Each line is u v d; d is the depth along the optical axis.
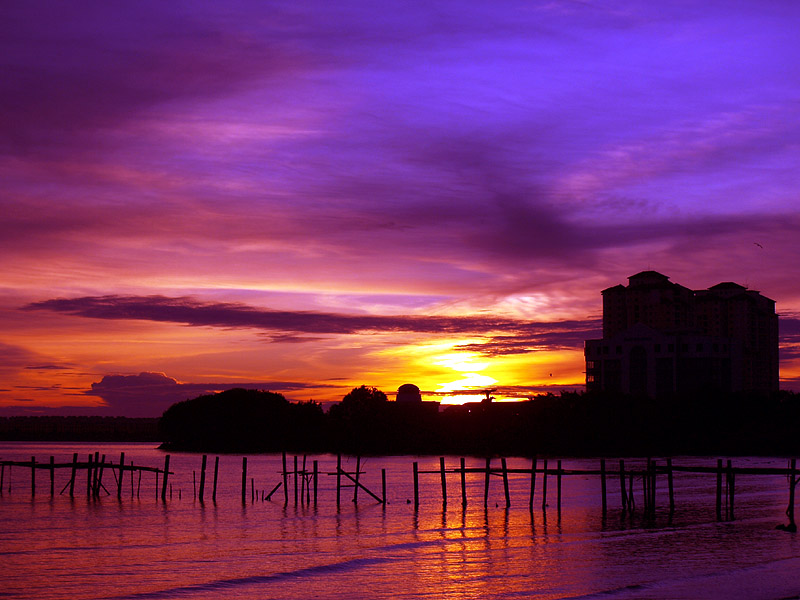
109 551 46.06
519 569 39.47
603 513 59.22
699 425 181.50
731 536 49.59
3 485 94.00
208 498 78.31
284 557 43.56
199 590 35.81
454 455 190.12
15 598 34.69
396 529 54.12
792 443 168.75
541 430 185.88
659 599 32.97
